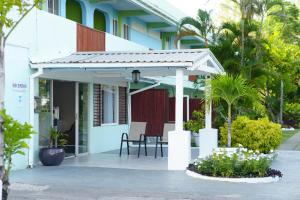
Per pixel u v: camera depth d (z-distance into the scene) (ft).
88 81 58.44
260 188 36.22
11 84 43.42
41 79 49.49
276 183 38.81
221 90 48.55
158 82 72.23
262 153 53.98
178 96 45.09
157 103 71.05
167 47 98.48
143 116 71.36
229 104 49.19
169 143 45.52
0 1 20.99
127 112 71.26
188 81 91.76
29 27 45.88
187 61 43.42
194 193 33.83
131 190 34.86
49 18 49.16
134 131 59.00
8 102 43.04
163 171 44.45
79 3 61.57
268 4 71.56
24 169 44.83
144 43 84.12
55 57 49.42
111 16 69.46
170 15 79.36
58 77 51.31
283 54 118.52
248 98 56.54
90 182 38.17
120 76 56.49
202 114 75.77
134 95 71.87
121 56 48.60
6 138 21.42
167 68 45.32
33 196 32.68
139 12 72.08
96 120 61.46
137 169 45.83
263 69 68.13
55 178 39.88
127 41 68.80
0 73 20.77
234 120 57.98
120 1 65.82
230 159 40.45
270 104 123.85
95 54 51.24
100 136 62.23
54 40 49.98
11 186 35.91
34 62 45.91
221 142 56.03
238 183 38.37
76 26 54.60
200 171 41.04
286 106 132.46
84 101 59.06
